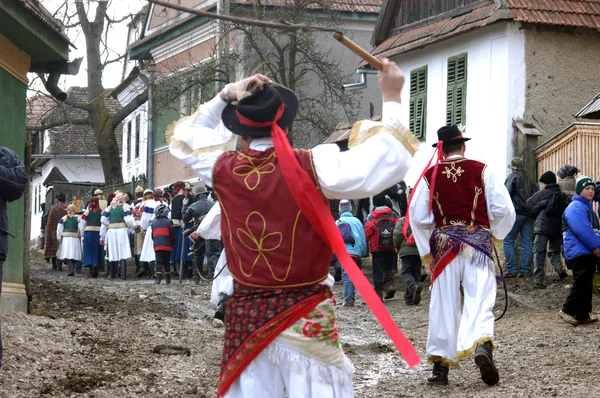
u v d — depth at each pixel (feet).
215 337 34.60
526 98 59.11
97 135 105.91
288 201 12.85
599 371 26.73
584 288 35.40
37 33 34.94
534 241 50.93
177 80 83.15
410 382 26.48
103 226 68.08
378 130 12.76
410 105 70.38
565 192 48.96
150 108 92.84
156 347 30.66
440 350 25.64
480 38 61.72
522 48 59.06
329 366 12.83
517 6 58.49
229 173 13.20
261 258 12.94
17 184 22.00
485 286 25.29
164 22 99.76
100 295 45.70
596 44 60.54
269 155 13.15
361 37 92.73
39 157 156.46
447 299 25.59
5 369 24.97
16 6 32.45
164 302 45.37
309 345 12.71
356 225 49.11
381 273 50.67
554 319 37.40
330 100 88.33
